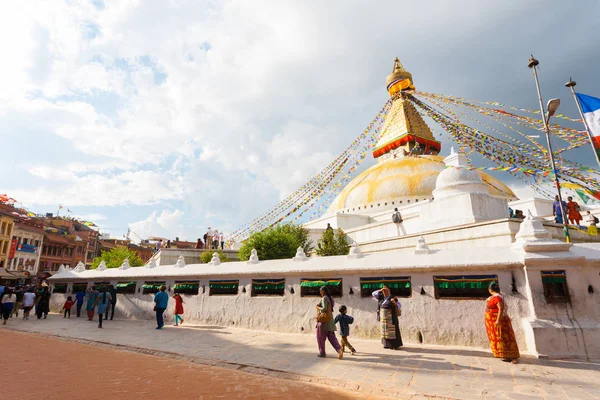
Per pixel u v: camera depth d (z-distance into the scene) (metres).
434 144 40.00
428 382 6.23
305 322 11.14
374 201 31.64
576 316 7.96
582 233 15.55
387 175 33.56
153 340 10.43
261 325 11.94
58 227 57.62
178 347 9.44
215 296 13.38
